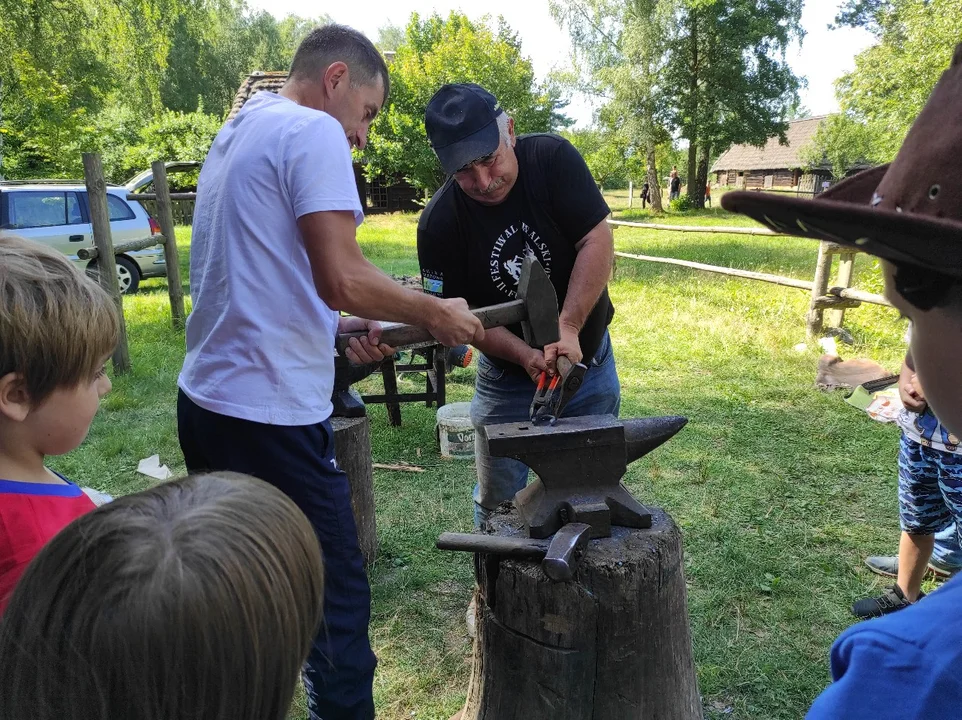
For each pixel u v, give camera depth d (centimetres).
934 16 1339
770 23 2958
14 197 1076
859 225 63
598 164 3700
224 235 206
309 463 214
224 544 86
